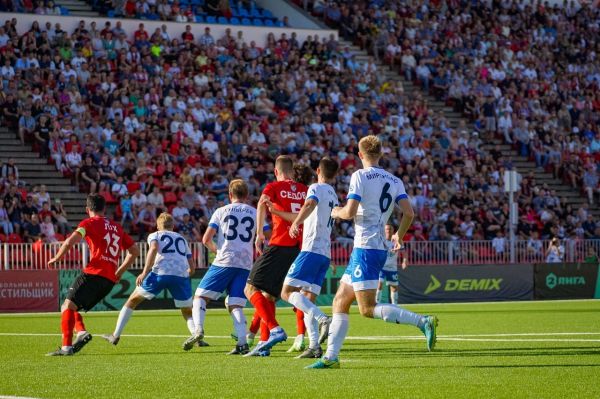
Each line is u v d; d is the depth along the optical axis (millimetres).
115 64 47688
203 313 18234
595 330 23484
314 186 16062
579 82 61438
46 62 45969
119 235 18297
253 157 45062
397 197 14844
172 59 49562
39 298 35938
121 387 12766
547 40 62938
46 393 12242
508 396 11633
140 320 29641
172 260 20484
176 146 44562
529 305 37406
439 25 60188
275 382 13125
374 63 57469
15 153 43094
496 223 47375
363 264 14578
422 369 14555
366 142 14883
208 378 13664
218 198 43031
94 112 45188
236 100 48562
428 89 56969
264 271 17109
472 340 20562
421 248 41312
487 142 54750
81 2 52844
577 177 54281
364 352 17859
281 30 55031
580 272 43188
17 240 37938
